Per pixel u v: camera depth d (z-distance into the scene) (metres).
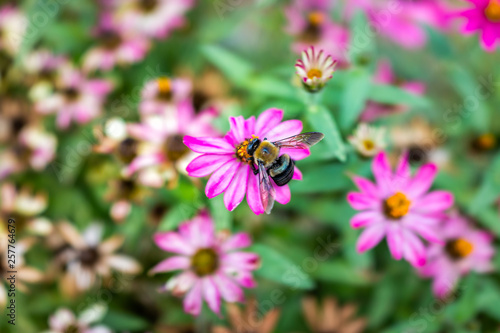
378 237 0.31
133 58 0.43
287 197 0.27
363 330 0.37
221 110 0.38
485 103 0.40
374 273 0.38
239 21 0.45
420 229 0.31
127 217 0.38
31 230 0.39
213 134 0.34
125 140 0.35
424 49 0.43
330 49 0.39
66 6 0.46
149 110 0.38
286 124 0.27
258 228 0.38
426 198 0.31
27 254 0.40
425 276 0.36
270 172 0.27
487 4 0.35
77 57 0.45
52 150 0.42
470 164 0.39
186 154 0.34
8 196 0.39
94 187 0.41
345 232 0.36
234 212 0.35
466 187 0.37
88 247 0.38
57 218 0.41
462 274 0.36
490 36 0.35
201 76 0.42
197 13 0.46
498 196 0.35
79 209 0.41
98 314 0.37
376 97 0.34
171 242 0.32
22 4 0.46
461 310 0.35
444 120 0.40
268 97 0.36
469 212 0.36
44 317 0.38
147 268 0.39
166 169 0.34
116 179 0.38
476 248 0.36
